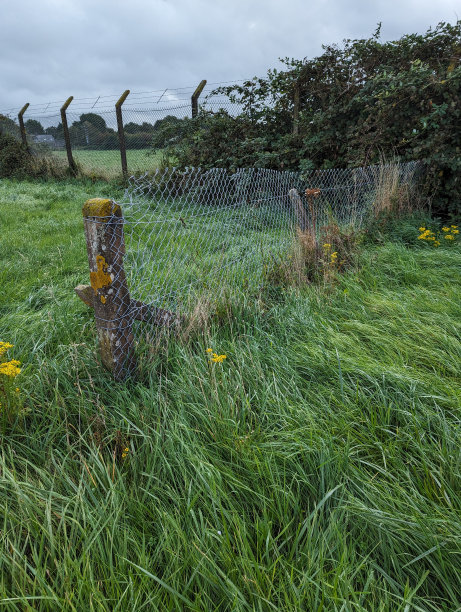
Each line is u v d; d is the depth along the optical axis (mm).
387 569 1428
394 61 7504
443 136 6242
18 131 15227
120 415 2148
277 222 4523
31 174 14203
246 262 3926
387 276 4141
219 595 1306
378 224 5500
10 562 1377
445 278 3994
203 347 2795
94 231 2145
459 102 6133
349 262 4535
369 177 6227
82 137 13438
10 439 1929
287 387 2387
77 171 13750
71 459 1853
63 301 3463
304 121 7887
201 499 1630
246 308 3350
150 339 2744
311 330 3082
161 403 2211
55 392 2195
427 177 6512
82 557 1322
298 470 1755
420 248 5023
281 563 1359
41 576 1281
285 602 1270
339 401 2195
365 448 1913
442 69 6797
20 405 2062
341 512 1580
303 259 4172
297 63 7773
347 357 2564
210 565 1367
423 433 1906
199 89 10078
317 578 1312
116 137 12445
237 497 1685
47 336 2830
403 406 2160
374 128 7207
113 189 10383
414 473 1788
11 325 3039
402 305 3336
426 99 6508
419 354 2633
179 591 1318
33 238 5836
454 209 6473
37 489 1634
